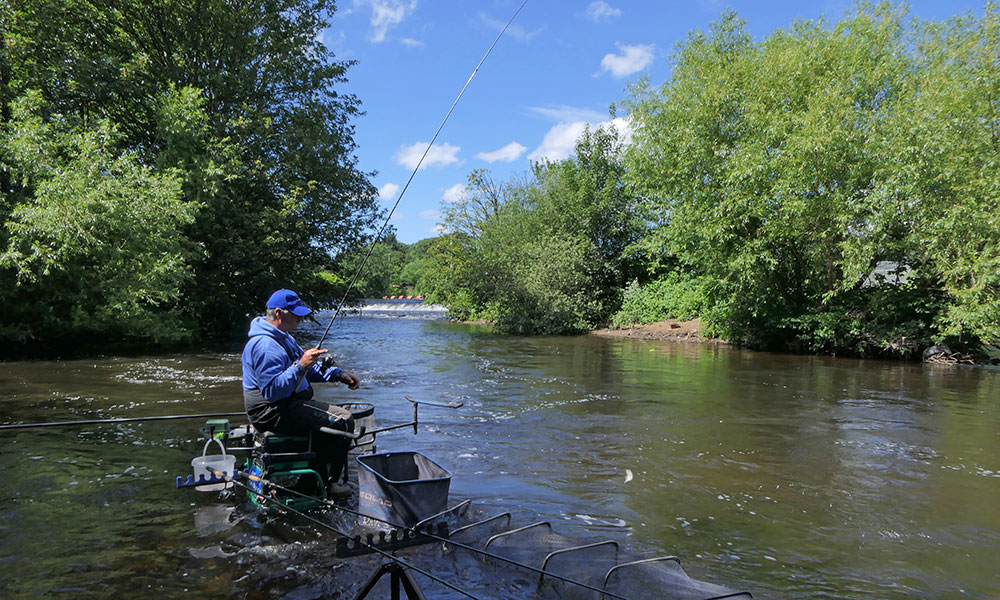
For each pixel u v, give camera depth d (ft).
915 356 46.98
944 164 40.91
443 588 9.45
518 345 57.26
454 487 14.56
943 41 48.03
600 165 92.84
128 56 57.26
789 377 35.63
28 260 37.83
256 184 59.26
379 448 17.94
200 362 39.19
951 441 19.89
